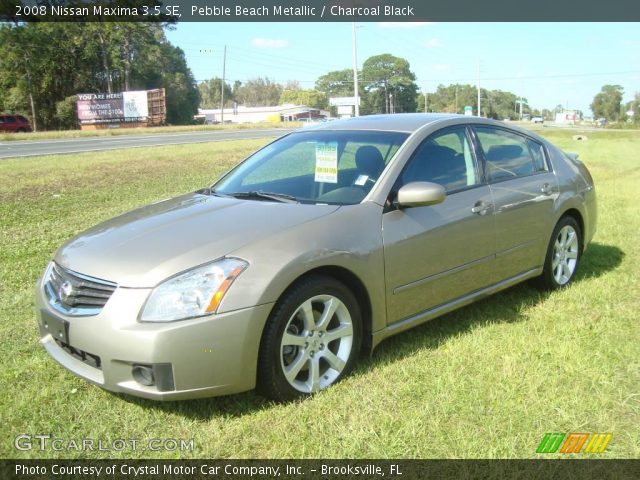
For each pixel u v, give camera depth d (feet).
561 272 16.66
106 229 11.78
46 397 10.75
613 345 12.60
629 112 408.26
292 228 10.56
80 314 9.81
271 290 9.71
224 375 9.49
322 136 14.29
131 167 53.72
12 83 204.85
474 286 13.70
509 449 8.87
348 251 10.84
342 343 11.12
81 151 73.10
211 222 11.03
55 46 207.62
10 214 30.37
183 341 9.15
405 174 12.41
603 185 41.27
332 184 12.50
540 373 11.26
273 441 9.32
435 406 10.18
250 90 513.45
